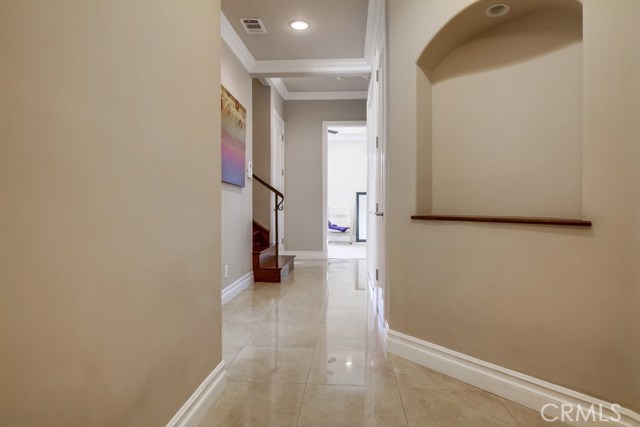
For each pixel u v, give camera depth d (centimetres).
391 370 199
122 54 102
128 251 106
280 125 594
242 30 346
